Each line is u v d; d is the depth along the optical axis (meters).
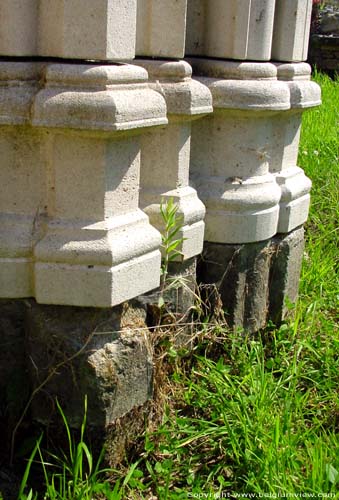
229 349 3.14
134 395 2.52
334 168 5.62
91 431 2.41
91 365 2.35
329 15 14.02
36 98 2.22
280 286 3.48
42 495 2.39
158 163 2.75
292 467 2.44
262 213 3.13
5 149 2.31
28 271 2.37
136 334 2.50
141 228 2.45
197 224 2.87
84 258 2.30
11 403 2.50
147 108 2.32
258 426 2.57
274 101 3.01
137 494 2.43
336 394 3.00
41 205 2.37
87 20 2.21
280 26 3.27
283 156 3.40
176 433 2.66
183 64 2.67
